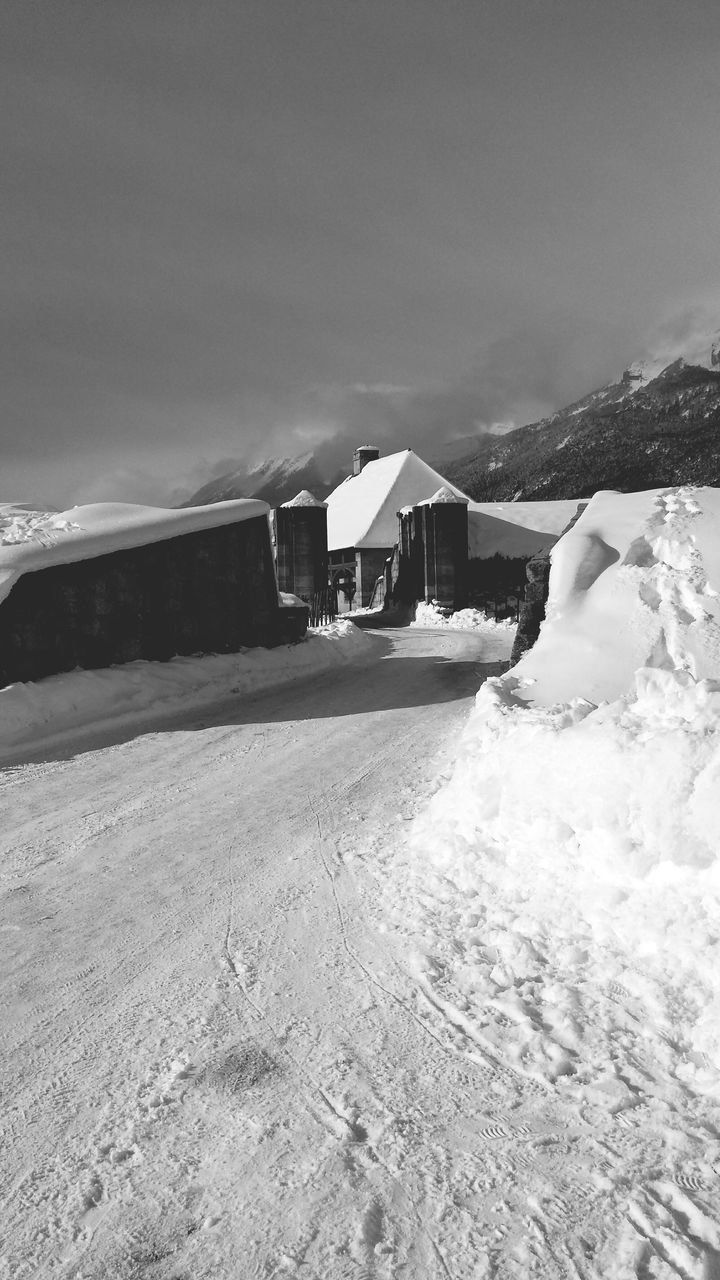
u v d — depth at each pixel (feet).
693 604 28.22
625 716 16.06
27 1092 10.62
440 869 17.20
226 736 35.86
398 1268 7.60
